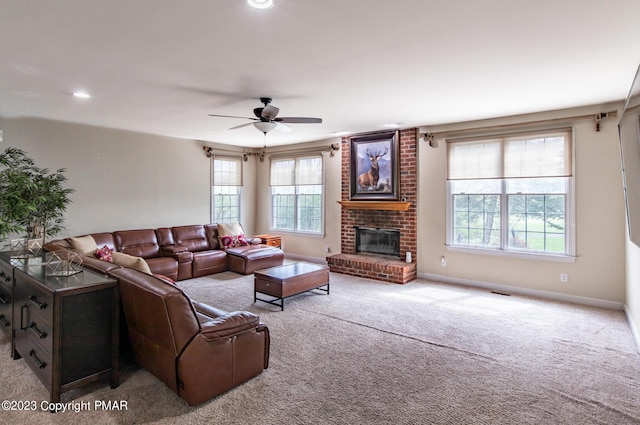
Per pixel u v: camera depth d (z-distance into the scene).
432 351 3.03
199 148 6.93
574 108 4.30
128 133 5.89
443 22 2.21
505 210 4.87
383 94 3.74
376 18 2.15
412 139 5.63
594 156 4.20
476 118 4.91
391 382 2.52
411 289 5.00
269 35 2.38
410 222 5.68
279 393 2.37
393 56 2.75
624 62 2.87
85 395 2.33
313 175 7.03
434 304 4.32
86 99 3.92
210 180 7.11
